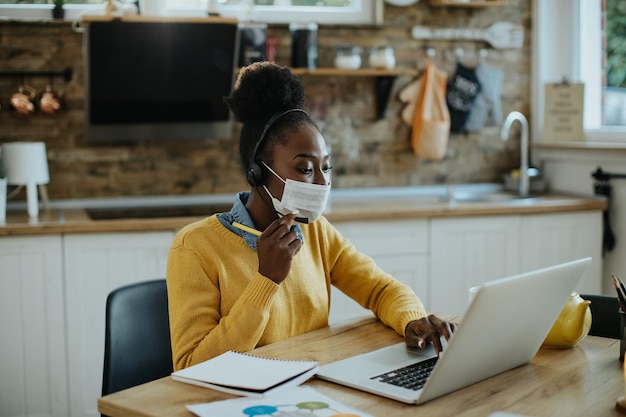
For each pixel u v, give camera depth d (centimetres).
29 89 352
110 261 315
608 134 391
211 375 147
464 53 411
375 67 383
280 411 131
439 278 355
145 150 370
